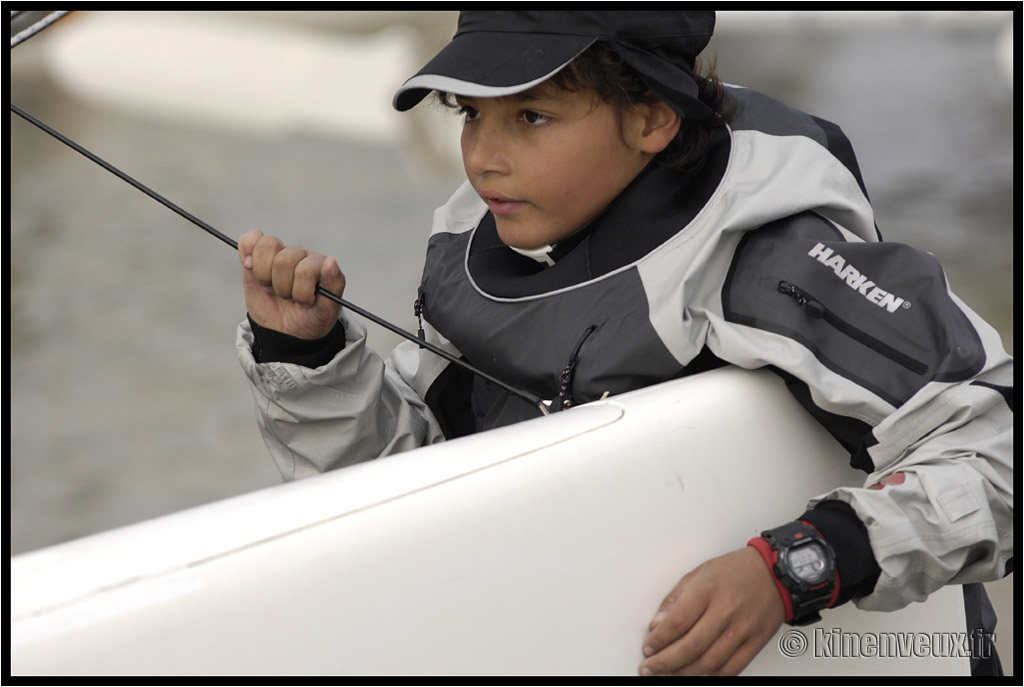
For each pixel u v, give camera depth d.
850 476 3.51
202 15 17.28
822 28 23.28
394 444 4.27
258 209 15.11
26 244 14.16
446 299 4.08
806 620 3.09
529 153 3.60
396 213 14.75
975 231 13.34
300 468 4.25
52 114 18.38
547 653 2.74
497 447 2.86
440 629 2.57
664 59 3.60
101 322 11.83
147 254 13.88
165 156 17.11
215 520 2.46
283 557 2.42
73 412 9.73
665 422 3.11
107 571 2.29
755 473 3.25
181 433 9.38
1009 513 3.19
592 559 2.86
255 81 16.94
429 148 16.06
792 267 3.37
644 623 2.95
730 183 3.59
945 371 3.16
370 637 2.47
